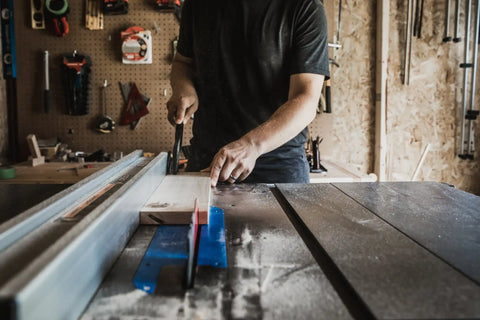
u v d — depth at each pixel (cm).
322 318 36
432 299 39
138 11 241
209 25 132
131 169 87
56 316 31
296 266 48
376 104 259
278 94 131
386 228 61
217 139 138
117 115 247
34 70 243
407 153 269
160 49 243
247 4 125
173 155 110
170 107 130
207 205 69
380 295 39
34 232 43
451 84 265
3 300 25
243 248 54
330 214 70
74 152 236
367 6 255
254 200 82
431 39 261
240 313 37
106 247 46
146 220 66
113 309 37
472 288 41
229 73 132
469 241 56
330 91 250
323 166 218
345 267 46
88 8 238
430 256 50
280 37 125
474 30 261
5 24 239
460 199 81
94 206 54
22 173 182
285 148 133
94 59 243
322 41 122
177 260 50
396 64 261
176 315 36
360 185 96
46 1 231
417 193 87
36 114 246
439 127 268
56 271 31
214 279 44
